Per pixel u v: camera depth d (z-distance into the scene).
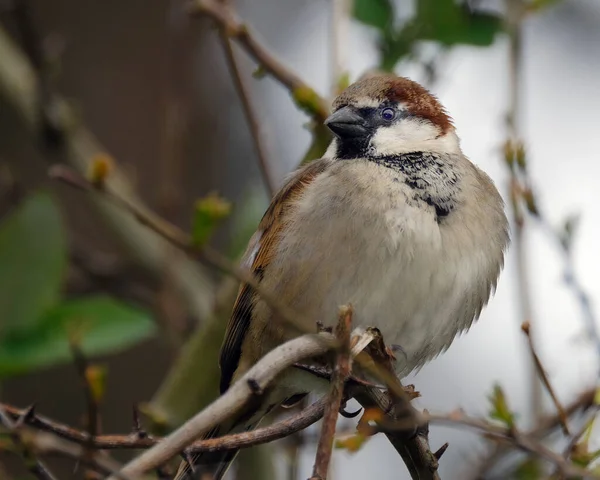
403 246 7.59
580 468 5.93
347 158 8.41
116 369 11.60
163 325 10.02
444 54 9.12
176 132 10.30
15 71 10.82
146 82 12.65
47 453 5.43
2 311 7.82
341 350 5.34
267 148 8.71
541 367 6.37
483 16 8.98
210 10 8.49
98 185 6.01
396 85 8.51
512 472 8.04
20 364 7.63
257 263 8.14
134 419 5.94
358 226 7.65
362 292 7.64
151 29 12.87
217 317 8.81
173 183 10.22
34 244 8.03
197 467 7.10
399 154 8.27
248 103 8.70
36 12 12.66
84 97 12.48
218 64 12.47
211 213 5.88
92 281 10.53
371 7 9.10
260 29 13.01
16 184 10.41
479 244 7.91
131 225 10.62
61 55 12.59
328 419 5.14
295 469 8.33
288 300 7.88
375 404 6.12
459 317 8.03
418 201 7.80
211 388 8.82
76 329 7.05
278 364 5.39
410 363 8.30
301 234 7.86
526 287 8.09
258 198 9.45
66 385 11.39
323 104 8.68
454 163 8.18
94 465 5.39
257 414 8.11
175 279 10.26
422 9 8.96
